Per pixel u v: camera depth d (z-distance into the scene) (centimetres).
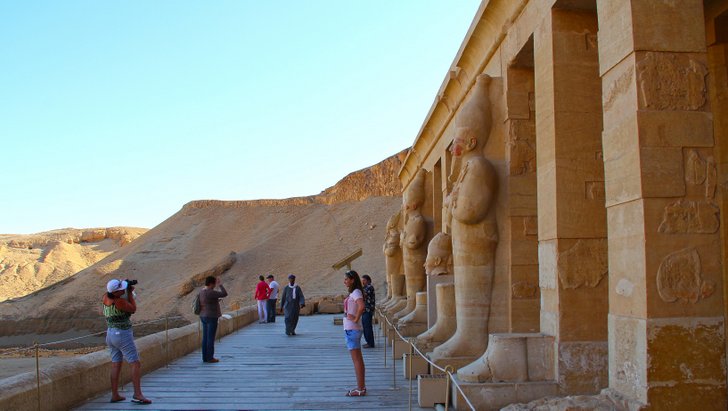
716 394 443
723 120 663
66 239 8994
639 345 452
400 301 1569
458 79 1017
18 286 7394
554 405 492
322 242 5200
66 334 4359
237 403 704
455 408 615
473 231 768
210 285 1032
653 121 460
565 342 601
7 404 562
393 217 1858
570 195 612
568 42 626
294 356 1102
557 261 607
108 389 770
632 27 466
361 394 737
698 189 457
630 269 468
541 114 654
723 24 661
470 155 784
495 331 766
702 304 449
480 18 822
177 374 905
